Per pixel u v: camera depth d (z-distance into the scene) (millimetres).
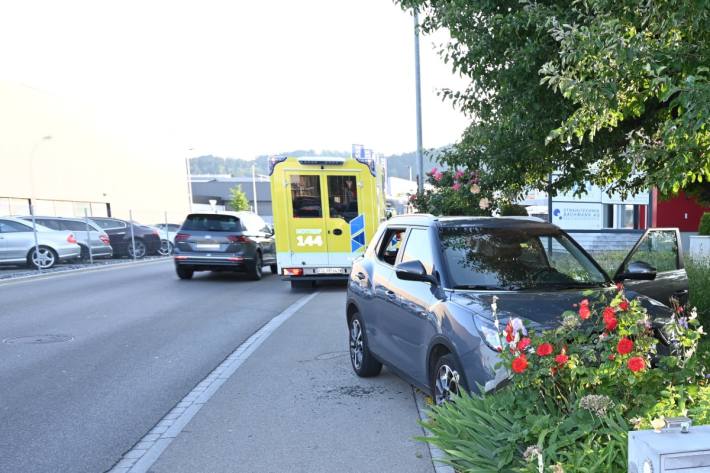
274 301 11367
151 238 26000
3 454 4023
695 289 6539
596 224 14195
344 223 12734
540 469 2410
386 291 5156
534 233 5012
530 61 4762
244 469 3715
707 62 3445
